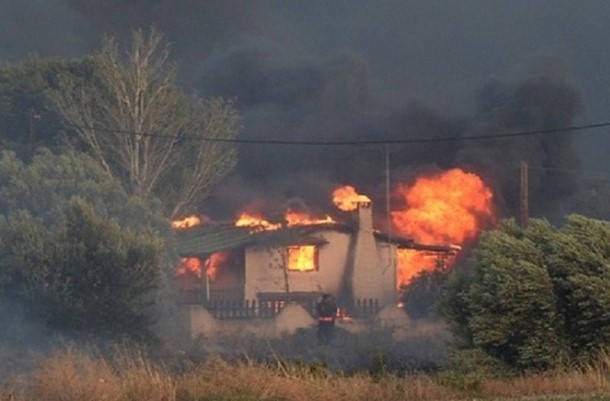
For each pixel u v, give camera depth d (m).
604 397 27.84
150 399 27.47
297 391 28.12
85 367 29.80
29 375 33.41
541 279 34.62
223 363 31.73
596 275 34.69
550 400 27.20
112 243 53.72
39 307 52.44
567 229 36.50
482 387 30.72
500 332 34.72
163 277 60.84
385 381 30.34
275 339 65.50
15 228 54.22
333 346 61.06
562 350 34.38
